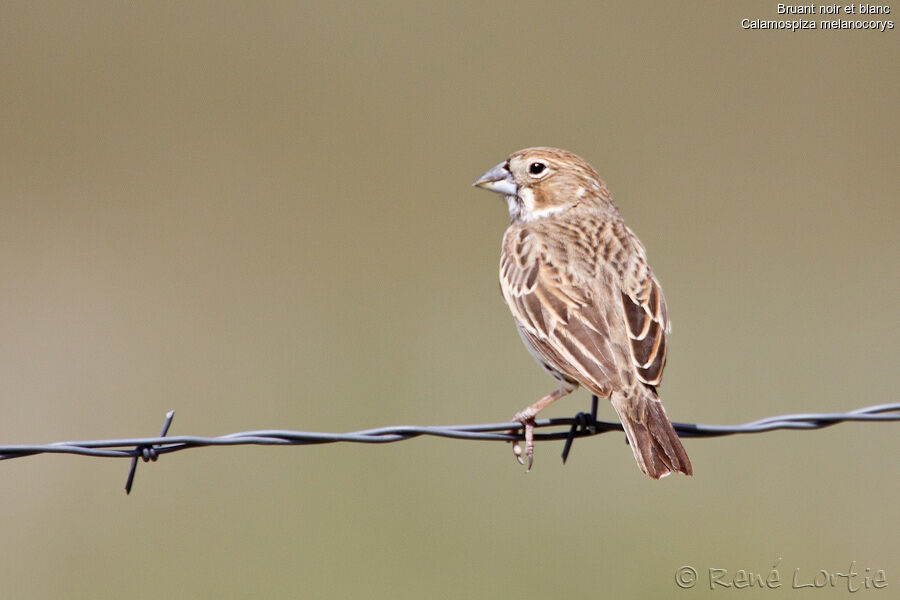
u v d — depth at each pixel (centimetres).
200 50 2052
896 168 1834
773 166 1848
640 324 777
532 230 866
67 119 1931
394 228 1798
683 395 1471
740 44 1972
